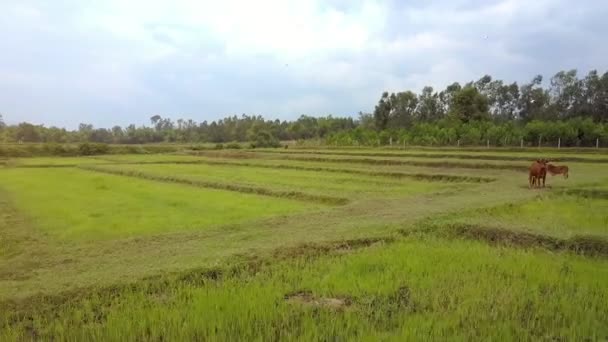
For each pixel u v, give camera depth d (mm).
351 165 33781
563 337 5441
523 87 74438
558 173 19578
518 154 35625
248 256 8922
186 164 41344
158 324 5840
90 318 6156
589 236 9859
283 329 5711
